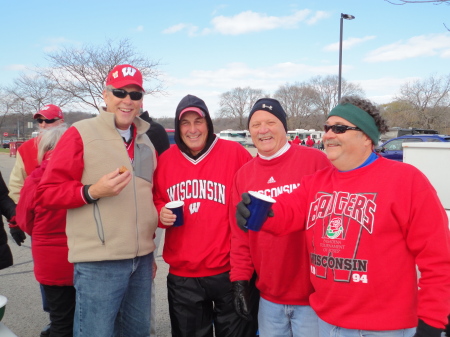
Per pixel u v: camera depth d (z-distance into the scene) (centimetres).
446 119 4581
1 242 312
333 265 182
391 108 4922
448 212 311
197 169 268
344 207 183
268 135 238
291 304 232
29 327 384
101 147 232
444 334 213
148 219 247
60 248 288
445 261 164
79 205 221
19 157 362
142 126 258
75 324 238
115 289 233
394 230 175
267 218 196
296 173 239
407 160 355
